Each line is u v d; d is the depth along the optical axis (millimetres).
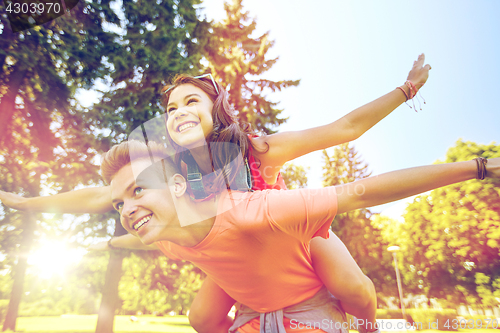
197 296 1358
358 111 1147
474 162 740
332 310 1146
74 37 4301
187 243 871
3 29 3965
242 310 1267
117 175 787
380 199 773
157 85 3859
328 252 1145
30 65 3838
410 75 1233
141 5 4879
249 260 909
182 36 5328
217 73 6430
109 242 1274
